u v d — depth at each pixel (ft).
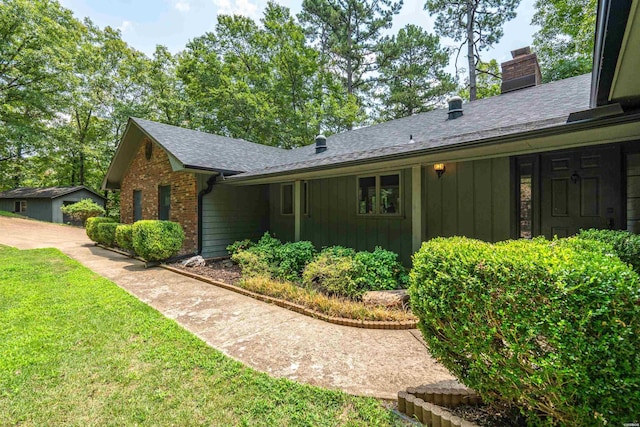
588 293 4.64
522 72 25.89
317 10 68.49
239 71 69.31
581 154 15.48
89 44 69.87
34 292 17.24
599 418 4.59
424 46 68.23
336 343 11.54
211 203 30.22
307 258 23.32
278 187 32.89
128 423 7.08
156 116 71.41
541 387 5.11
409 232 21.74
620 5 6.56
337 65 75.31
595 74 9.85
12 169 74.08
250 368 9.48
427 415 6.85
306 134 66.85
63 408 7.56
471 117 21.38
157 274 23.54
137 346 10.79
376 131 29.53
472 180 18.85
